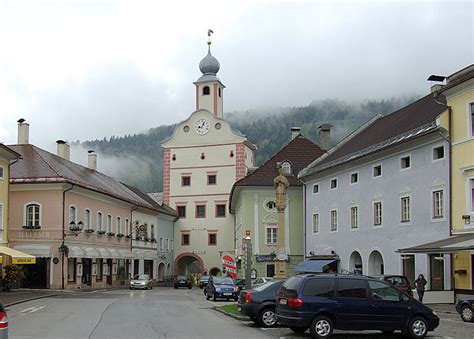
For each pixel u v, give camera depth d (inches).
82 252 1982.0
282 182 1213.1
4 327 448.8
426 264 1304.1
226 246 3036.4
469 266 1155.3
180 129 3154.5
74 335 720.3
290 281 727.7
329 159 1937.7
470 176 1182.3
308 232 2021.4
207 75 3211.1
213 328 821.2
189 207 3110.2
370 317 699.4
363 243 1620.3
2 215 1672.0
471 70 1229.7
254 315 841.5
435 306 1143.6
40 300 1423.5
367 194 1606.8
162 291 2193.7
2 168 1676.9
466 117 1202.0
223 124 3088.1
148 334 736.3
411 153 1398.9
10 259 1520.7
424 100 1630.2
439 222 1275.8
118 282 2412.6
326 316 692.7
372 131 1860.2
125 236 2509.8
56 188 1924.2
